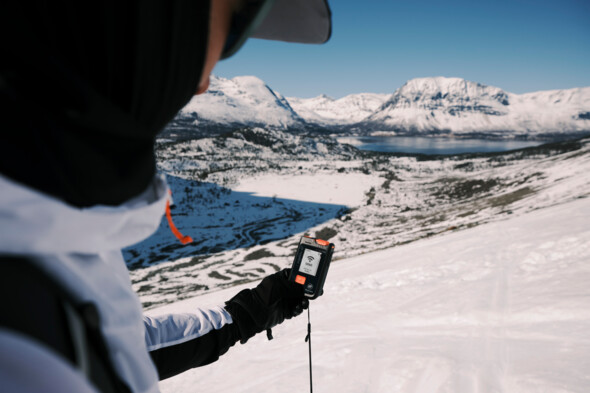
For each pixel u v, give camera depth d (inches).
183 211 3275.1
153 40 10.5
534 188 2472.9
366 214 2974.9
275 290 33.6
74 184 9.0
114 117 9.4
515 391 68.7
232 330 30.7
